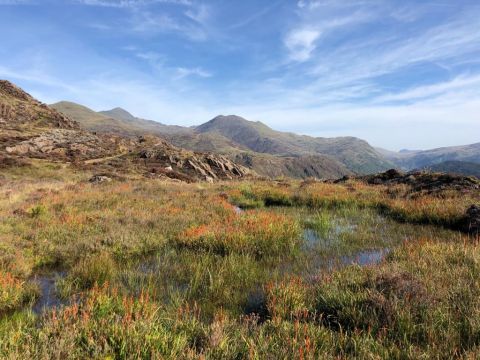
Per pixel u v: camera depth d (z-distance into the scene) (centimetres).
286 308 493
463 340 389
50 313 504
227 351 366
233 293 600
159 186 2383
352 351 382
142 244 904
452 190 1562
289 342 383
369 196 1689
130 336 380
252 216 1182
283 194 1792
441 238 945
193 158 4628
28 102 8219
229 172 4862
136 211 1343
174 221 1180
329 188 2016
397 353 365
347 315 467
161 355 345
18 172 3173
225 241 868
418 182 2002
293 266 749
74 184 2384
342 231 1081
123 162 4209
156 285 636
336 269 679
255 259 816
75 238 945
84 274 667
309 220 1251
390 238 978
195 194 1969
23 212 1236
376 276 560
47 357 340
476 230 974
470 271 577
